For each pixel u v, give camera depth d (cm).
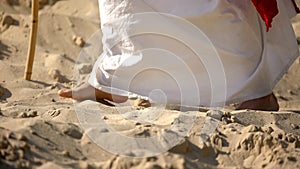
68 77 1092
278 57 880
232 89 844
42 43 1260
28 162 584
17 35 1256
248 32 844
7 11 1412
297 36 1317
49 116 748
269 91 866
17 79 1034
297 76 1203
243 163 662
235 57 838
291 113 820
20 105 844
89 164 589
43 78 1050
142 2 823
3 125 668
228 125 733
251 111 805
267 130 726
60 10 1448
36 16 1005
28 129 645
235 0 836
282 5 874
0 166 571
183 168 593
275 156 662
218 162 657
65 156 613
